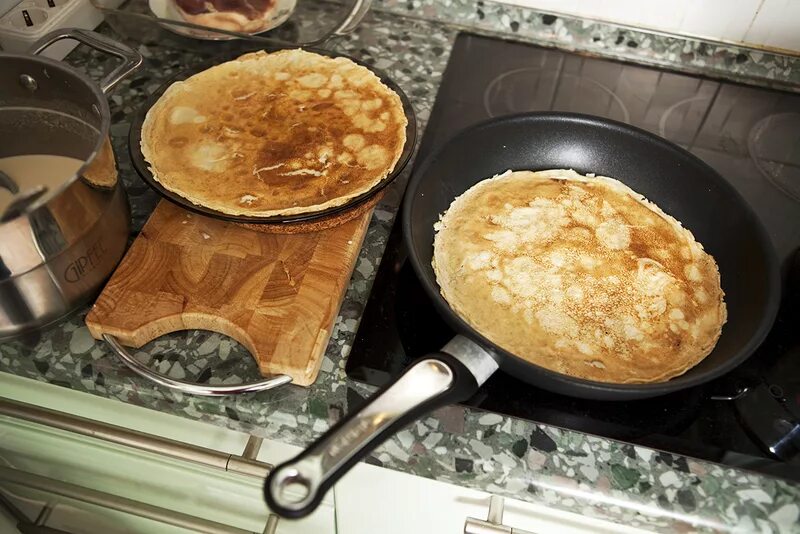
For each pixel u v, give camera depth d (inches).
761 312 21.9
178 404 22.3
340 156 25.7
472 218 26.0
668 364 22.4
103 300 22.8
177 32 32.6
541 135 27.6
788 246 27.3
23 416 24.7
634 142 27.2
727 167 30.3
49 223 20.2
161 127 26.3
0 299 20.9
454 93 32.1
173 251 24.1
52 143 23.7
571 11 34.0
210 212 23.2
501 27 34.8
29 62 22.4
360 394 22.2
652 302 24.0
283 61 29.2
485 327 23.0
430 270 24.3
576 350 22.6
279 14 32.1
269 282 23.4
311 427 21.8
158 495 27.9
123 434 24.2
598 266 24.8
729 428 21.8
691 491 20.7
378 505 24.6
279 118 27.1
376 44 33.8
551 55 34.6
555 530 23.6
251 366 22.6
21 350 22.8
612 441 21.5
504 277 24.4
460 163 26.8
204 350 23.0
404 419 18.6
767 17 32.2
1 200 21.8
